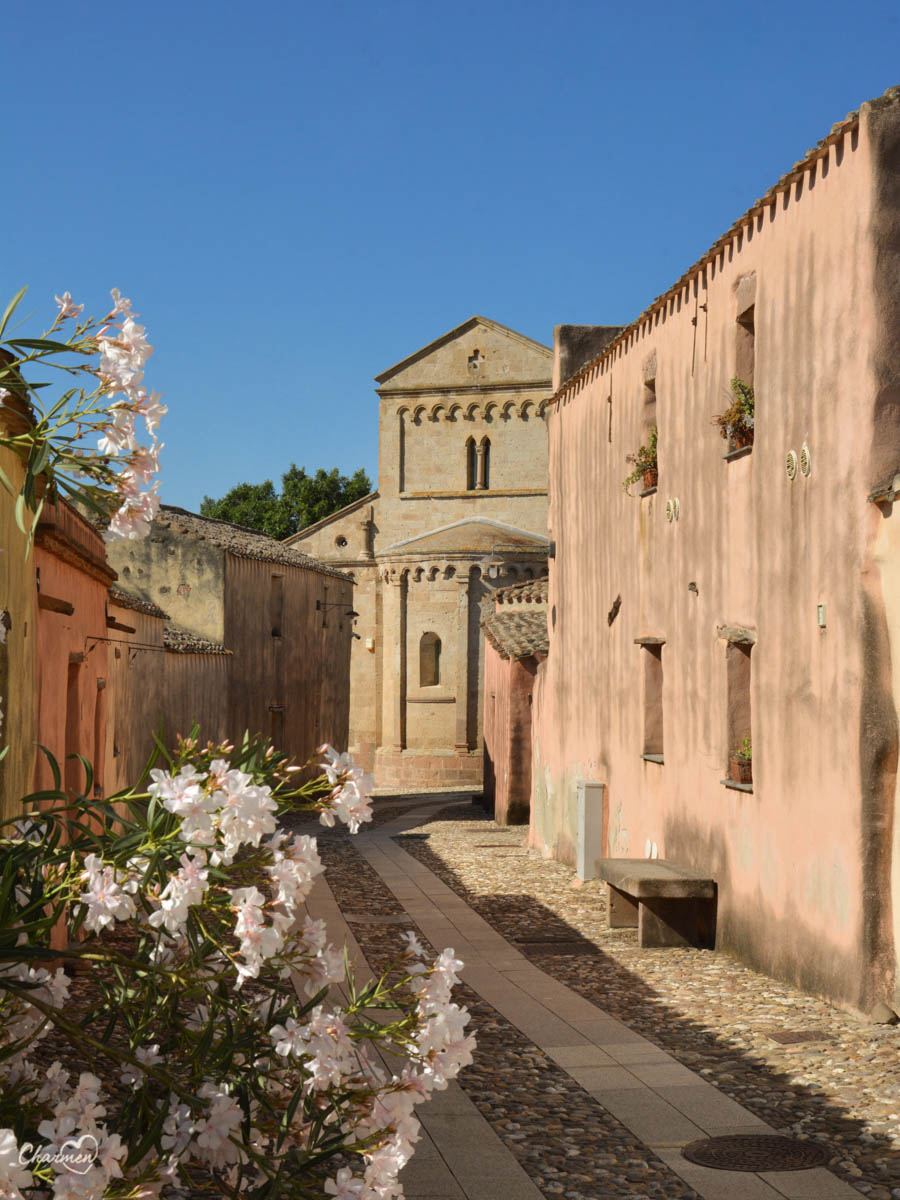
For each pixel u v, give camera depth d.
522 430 46.78
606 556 17.45
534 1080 7.68
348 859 20.55
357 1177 3.47
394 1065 7.67
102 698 14.17
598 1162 6.20
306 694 37.12
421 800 38.66
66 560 11.16
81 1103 3.34
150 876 3.25
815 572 9.91
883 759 8.96
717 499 12.43
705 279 12.84
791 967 10.32
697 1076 7.70
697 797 12.90
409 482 47.47
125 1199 3.16
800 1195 5.71
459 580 44.22
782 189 10.54
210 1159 3.49
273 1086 3.86
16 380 3.59
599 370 17.97
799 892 10.19
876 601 9.03
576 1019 9.31
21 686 8.95
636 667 15.67
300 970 3.71
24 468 8.75
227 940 3.76
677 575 13.80
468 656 44.25
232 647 30.05
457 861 20.20
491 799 34.38
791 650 10.39
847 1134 6.53
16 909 3.47
